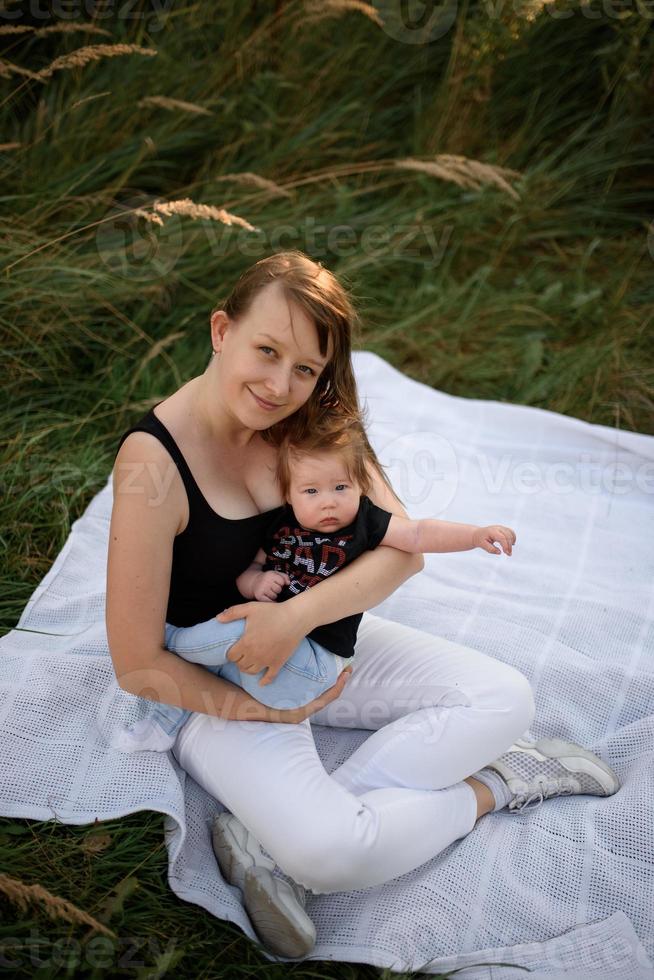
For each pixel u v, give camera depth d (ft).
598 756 7.23
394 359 12.61
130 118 12.66
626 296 13.53
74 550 8.73
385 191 14.48
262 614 5.86
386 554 6.39
